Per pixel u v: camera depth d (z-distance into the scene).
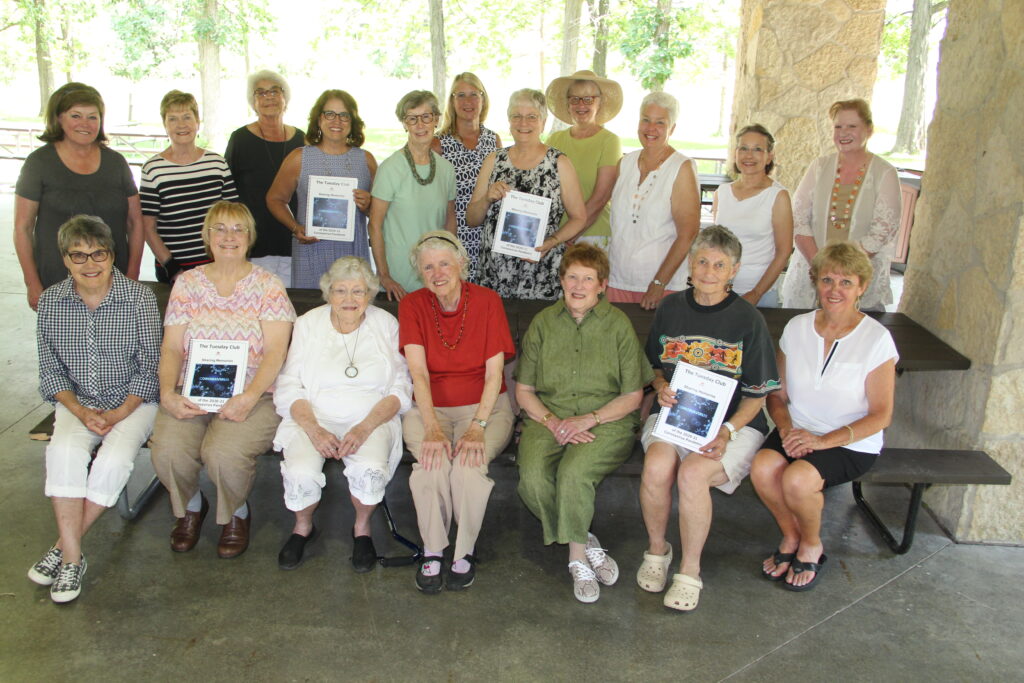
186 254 3.93
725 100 22.16
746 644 2.67
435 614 2.80
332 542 3.24
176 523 3.22
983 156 3.28
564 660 2.57
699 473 2.81
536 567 3.11
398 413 3.16
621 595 2.94
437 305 3.11
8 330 5.57
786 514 3.02
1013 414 3.18
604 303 3.04
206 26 17.67
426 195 3.73
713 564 3.15
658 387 3.04
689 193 3.70
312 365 3.10
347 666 2.53
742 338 2.88
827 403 2.96
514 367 3.61
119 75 21.97
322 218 3.83
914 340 3.56
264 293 3.11
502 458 3.14
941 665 2.59
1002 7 3.16
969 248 3.38
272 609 2.80
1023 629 2.78
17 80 29.33
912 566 3.16
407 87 24.20
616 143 4.06
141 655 2.55
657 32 13.27
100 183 3.55
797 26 6.59
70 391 3.01
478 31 16.14
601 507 3.61
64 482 2.80
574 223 3.72
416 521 3.46
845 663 2.58
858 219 3.87
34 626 2.68
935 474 2.98
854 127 3.77
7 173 12.40
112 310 3.00
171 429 2.99
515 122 3.53
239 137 4.27
